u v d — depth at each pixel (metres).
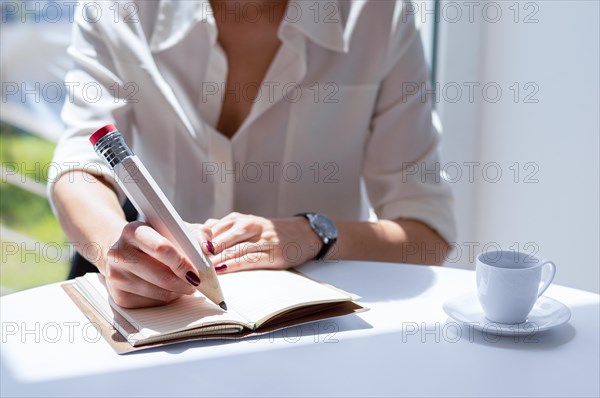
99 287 0.85
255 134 1.24
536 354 0.69
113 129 0.75
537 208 1.58
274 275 0.85
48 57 2.28
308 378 0.63
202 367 0.66
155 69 1.19
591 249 1.44
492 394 0.61
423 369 0.66
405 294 0.86
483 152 1.74
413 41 1.26
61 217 1.01
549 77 1.52
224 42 1.22
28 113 2.55
